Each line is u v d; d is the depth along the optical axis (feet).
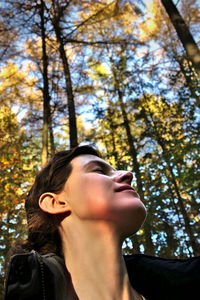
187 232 15.28
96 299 2.01
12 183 15.55
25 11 23.75
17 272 2.00
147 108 20.88
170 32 28.91
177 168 15.85
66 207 2.34
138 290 2.64
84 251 2.14
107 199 2.14
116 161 18.62
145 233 15.02
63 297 2.06
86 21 24.06
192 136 15.70
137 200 2.18
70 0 23.67
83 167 2.44
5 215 14.37
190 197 16.22
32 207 2.62
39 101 26.94
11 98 26.48
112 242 2.09
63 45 23.36
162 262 2.68
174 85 20.54
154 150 18.33
